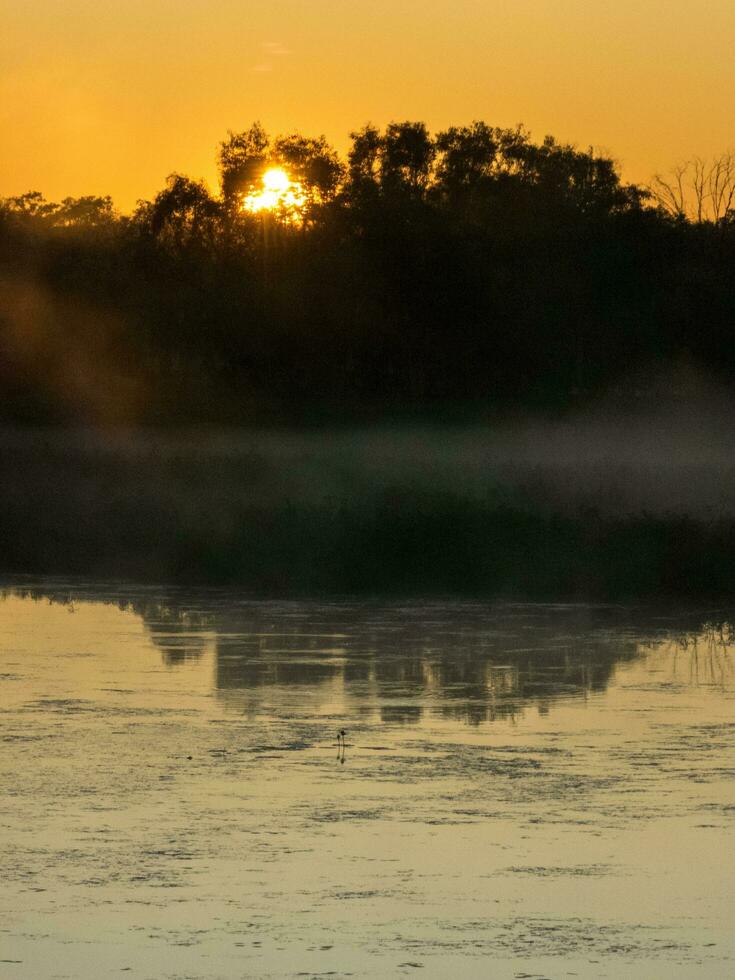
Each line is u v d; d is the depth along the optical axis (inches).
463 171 5669.3
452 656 1347.2
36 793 877.8
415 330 5162.4
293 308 5172.2
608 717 1088.8
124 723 1063.6
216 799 865.5
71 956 644.7
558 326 5088.6
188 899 708.0
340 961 640.4
